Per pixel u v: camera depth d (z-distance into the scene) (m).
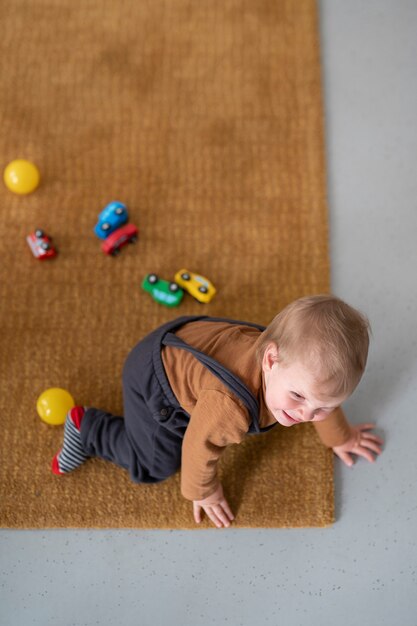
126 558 1.15
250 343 0.98
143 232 1.42
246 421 0.92
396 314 1.36
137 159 1.50
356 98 1.60
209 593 1.12
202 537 1.17
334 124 1.57
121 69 1.60
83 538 1.16
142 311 1.35
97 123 1.54
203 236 1.43
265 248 1.42
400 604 1.12
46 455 1.22
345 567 1.15
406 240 1.44
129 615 1.11
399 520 1.18
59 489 1.20
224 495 1.19
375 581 1.13
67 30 1.65
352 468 1.23
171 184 1.48
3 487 1.19
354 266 1.41
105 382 1.29
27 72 1.59
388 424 1.27
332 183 1.50
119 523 1.17
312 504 1.18
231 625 1.10
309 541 1.17
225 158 1.51
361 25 1.69
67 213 1.44
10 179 1.43
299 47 1.64
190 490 1.05
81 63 1.61
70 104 1.56
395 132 1.56
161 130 1.54
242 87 1.59
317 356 0.85
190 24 1.67
